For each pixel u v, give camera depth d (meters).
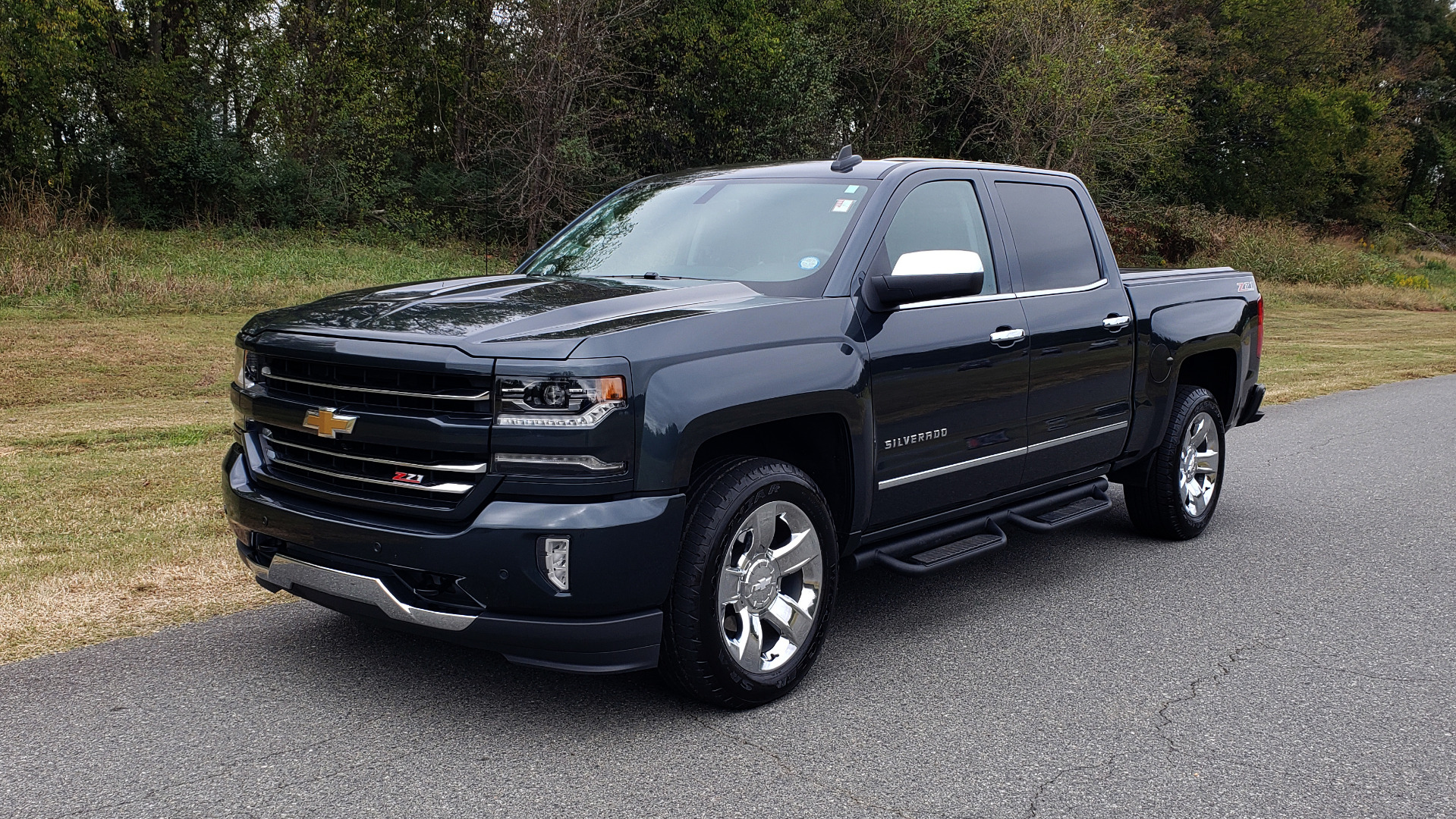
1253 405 6.64
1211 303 6.05
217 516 5.84
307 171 27.94
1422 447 9.15
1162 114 36.00
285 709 3.50
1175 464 5.84
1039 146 33.97
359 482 3.36
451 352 3.15
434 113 31.55
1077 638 4.42
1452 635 4.51
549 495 3.13
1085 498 5.38
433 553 3.16
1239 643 4.38
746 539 3.57
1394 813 2.98
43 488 6.44
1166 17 48.22
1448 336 21.92
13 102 24.42
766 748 3.32
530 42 26.84
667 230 4.54
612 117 27.28
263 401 3.58
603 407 3.11
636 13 27.30
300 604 4.53
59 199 22.53
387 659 3.96
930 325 4.17
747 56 28.02
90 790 2.92
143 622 4.25
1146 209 37.53
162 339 13.45
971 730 3.48
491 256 27.28
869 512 4.01
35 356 12.09
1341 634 4.50
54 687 3.62
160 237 24.05
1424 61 69.62
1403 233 64.94
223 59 28.75
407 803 2.90
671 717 3.54
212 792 2.93
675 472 3.25
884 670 4.02
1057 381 4.81
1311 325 24.14
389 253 25.77
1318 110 50.41
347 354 3.28
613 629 3.23
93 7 24.58
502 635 3.19
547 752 3.25
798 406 3.60
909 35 32.97
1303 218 58.47
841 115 33.41
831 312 3.83
